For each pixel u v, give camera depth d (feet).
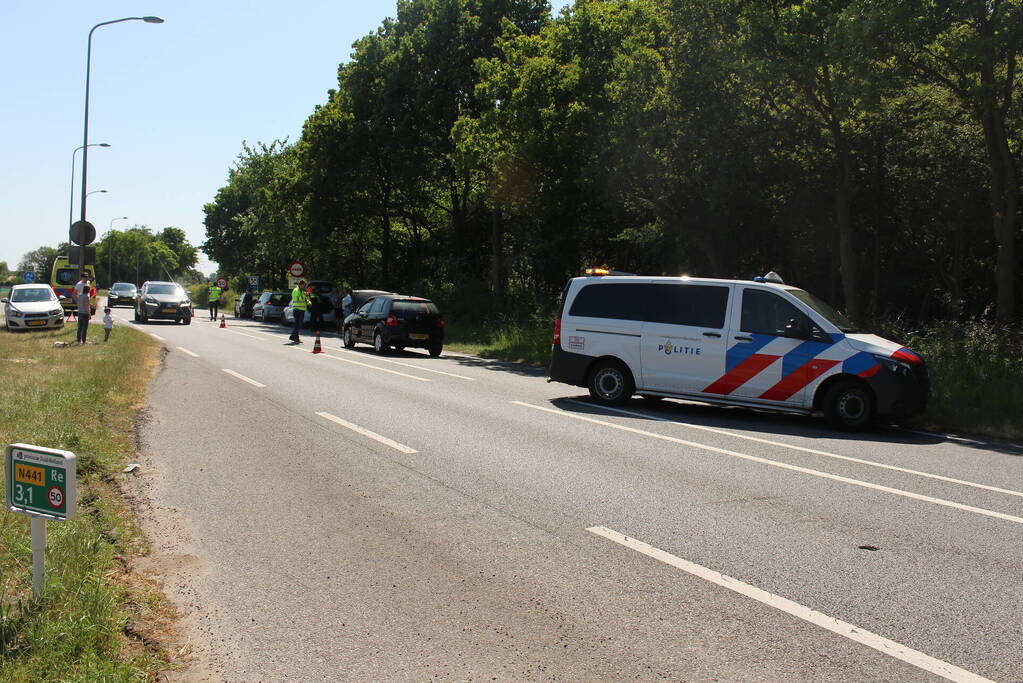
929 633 13.60
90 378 41.37
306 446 28.68
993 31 50.55
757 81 64.69
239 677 11.72
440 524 19.44
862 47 51.55
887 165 71.97
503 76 93.35
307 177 136.77
